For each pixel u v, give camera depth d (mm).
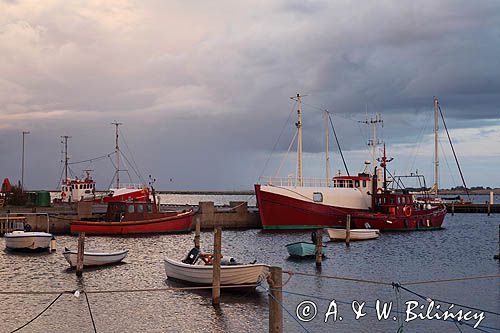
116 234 53469
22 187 84125
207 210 64312
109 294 27375
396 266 37125
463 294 27672
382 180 70250
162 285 29734
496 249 47438
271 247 47875
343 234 52719
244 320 22781
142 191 77688
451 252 45125
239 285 26750
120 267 35438
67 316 23453
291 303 25766
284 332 21266
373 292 28094
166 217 56000
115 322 22625
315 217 61656
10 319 22922
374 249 46469
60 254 40906
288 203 60688
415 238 56062
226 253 43656
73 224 52594
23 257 39344
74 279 31375
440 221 67812
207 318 23078
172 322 22578
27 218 53750
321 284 30109
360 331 21500
